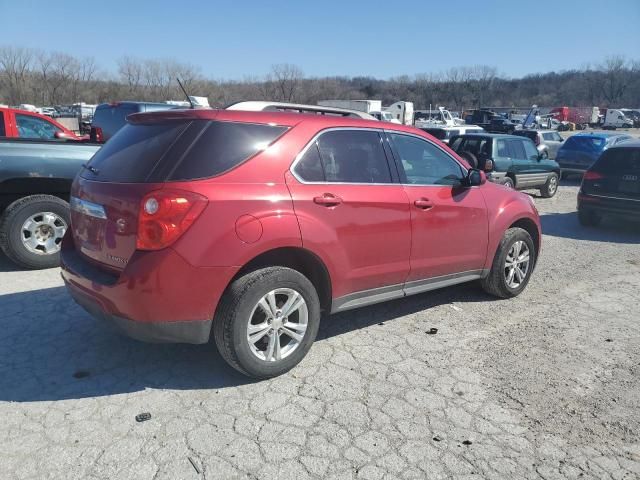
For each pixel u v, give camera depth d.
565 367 3.96
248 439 2.97
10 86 64.88
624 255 7.78
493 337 4.47
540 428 3.17
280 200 3.45
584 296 5.67
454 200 4.63
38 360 3.83
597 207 9.66
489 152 12.79
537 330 4.65
